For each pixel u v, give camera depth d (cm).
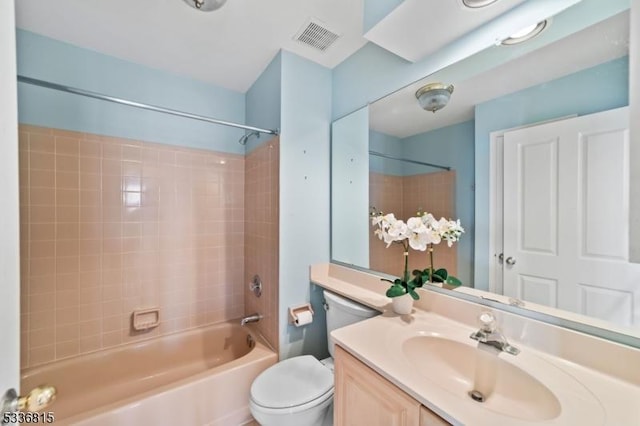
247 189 224
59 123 159
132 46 167
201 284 210
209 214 214
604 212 81
